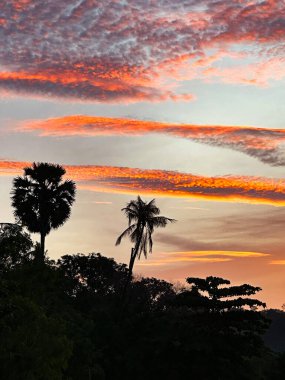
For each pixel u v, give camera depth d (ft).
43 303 94.43
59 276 93.56
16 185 172.45
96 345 134.51
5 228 78.69
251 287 141.49
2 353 64.28
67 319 114.01
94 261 291.17
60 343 69.51
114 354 134.82
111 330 141.59
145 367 132.16
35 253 86.48
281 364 188.65
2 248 77.66
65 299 160.86
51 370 67.56
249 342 136.26
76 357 105.50
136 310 169.89
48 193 172.65
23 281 82.07
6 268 81.41
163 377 130.21
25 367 65.57
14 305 65.98
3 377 63.93
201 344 130.31
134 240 194.90
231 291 140.05
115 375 131.13
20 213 169.99
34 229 172.35
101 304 197.36
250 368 141.69
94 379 112.47
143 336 140.15
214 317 137.08
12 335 65.98
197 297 141.28
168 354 132.26
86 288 277.85
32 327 67.87
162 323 143.33
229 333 137.49
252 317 135.64
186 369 130.41
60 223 174.19
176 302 143.33
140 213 194.80
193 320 138.82
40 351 66.59
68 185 174.91
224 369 131.23
